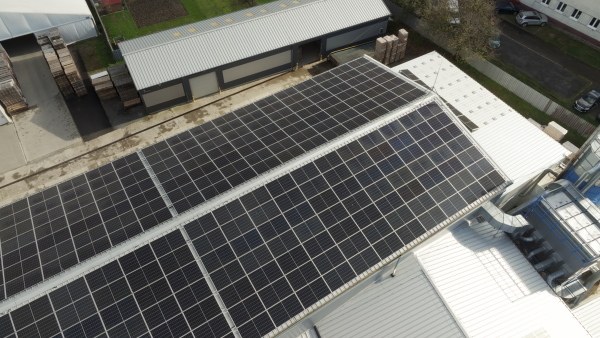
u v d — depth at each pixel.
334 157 23.61
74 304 18.00
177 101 39.56
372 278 22.86
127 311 18.06
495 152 29.30
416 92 27.89
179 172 23.06
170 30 41.59
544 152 29.50
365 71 31.39
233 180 22.27
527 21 48.69
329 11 43.47
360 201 22.47
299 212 21.58
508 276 24.38
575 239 24.33
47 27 44.16
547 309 23.27
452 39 41.25
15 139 36.62
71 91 39.88
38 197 22.45
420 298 22.25
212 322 18.27
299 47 43.28
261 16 41.75
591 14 45.19
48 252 19.56
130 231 20.11
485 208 25.73
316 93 29.39
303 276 19.95
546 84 42.25
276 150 24.11
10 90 36.88
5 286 18.34
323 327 22.64
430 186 23.70
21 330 17.30
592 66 44.22
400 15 49.19
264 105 28.75
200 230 20.30
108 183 22.81
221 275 19.30
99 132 37.38
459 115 31.47
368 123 25.23
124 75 39.09
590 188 27.94
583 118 38.72
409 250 21.80
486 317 22.02
